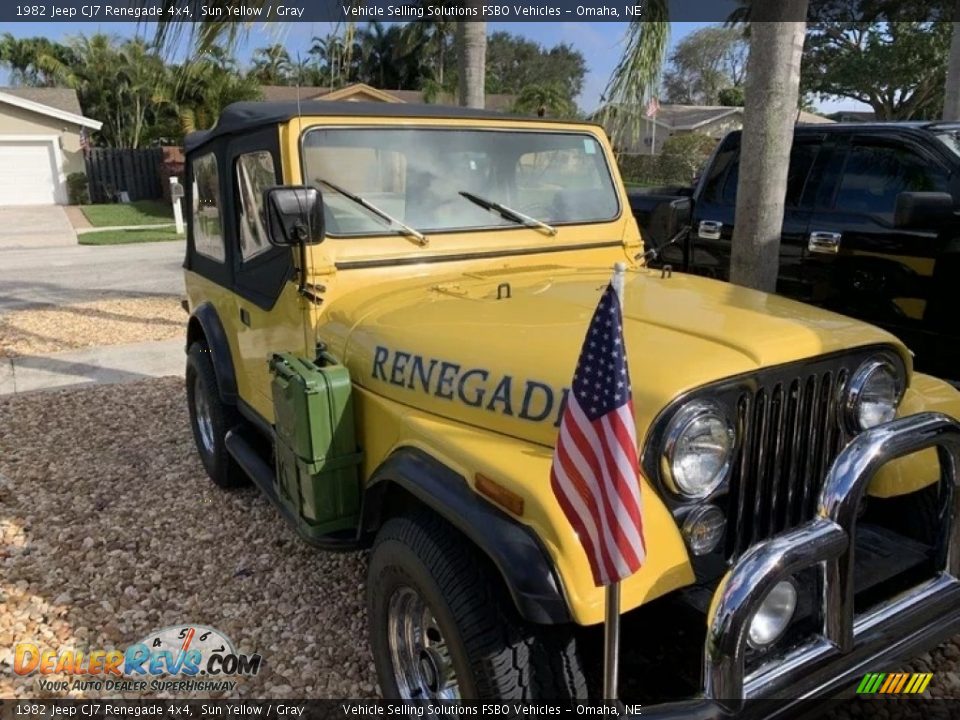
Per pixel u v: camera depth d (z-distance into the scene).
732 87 29.11
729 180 6.25
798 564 1.83
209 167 3.91
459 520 2.02
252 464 3.60
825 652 1.96
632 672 2.38
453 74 33.88
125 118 34.41
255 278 3.43
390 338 2.62
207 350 4.35
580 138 3.55
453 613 2.04
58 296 11.21
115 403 6.21
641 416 1.97
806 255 5.62
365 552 3.71
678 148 23.27
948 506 2.21
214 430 4.26
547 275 3.15
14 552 3.80
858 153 5.46
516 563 1.86
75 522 4.12
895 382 2.43
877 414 2.39
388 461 2.37
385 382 2.55
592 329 1.70
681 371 2.01
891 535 2.50
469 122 3.25
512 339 2.37
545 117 3.48
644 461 1.98
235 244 3.67
